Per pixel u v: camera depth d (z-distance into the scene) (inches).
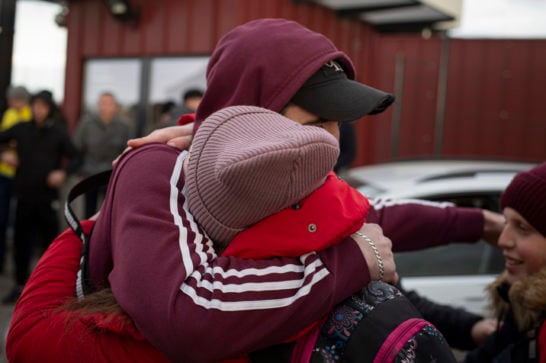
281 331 32.8
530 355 55.4
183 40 294.4
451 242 56.5
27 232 200.7
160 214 35.1
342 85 39.8
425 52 334.3
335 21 332.2
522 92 325.1
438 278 124.6
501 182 130.0
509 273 60.2
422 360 33.3
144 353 35.5
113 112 263.0
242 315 32.1
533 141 324.8
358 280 35.0
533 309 55.2
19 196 200.7
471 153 331.6
